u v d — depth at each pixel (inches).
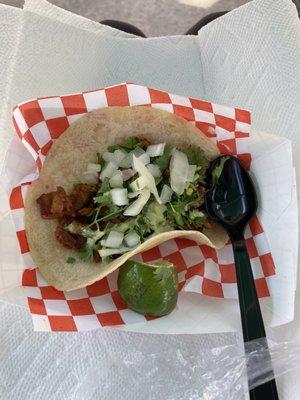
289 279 11.5
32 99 12.2
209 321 11.7
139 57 14.2
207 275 12.3
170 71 14.3
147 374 11.8
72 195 12.4
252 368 11.1
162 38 14.4
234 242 12.1
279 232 11.8
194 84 14.3
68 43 13.6
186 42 14.5
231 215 12.2
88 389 11.6
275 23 13.7
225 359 11.6
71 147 12.4
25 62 13.2
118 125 12.5
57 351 11.9
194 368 11.7
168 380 11.7
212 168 12.5
